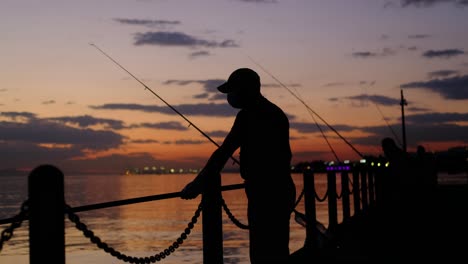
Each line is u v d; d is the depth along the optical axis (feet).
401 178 39.55
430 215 41.06
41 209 11.02
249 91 14.30
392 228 34.96
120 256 13.78
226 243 110.63
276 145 14.14
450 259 23.90
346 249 25.48
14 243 141.59
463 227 35.09
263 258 14.08
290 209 14.37
